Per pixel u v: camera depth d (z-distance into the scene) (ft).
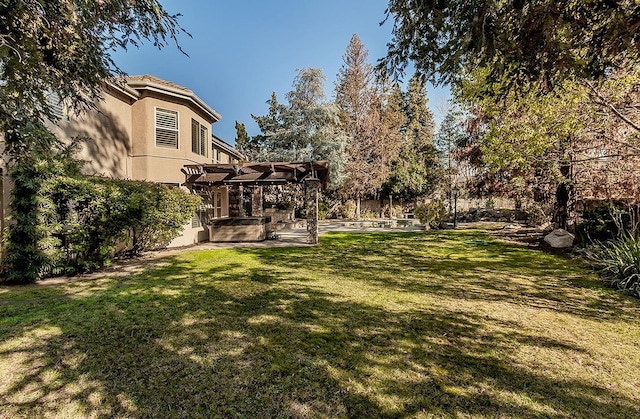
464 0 8.90
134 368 10.95
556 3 8.27
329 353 12.00
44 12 12.29
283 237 51.37
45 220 22.53
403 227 68.90
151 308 16.87
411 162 105.91
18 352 12.00
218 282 22.50
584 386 9.87
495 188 51.78
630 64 14.29
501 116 28.35
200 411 8.84
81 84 16.67
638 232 26.43
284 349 12.30
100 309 16.69
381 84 13.83
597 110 21.09
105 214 26.05
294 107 83.35
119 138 35.37
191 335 13.52
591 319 15.38
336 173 81.30
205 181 44.01
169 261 30.66
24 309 16.70
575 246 33.50
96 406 9.01
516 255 32.76
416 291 20.26
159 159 38.32
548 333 13.78
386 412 8.75
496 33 8.98
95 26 14.64
